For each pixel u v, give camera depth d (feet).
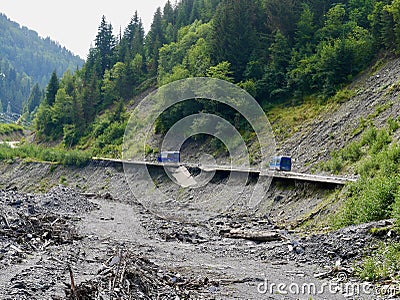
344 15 240.53
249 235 64.23
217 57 218.59
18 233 51.90
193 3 405.18
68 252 46.44
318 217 76.54
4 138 415.85
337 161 115.75
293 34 239.30
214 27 231.50
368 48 189.47
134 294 31.99
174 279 39.29
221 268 45.91
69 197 92.84
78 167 200.75
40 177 210.18
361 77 176.65
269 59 220.64
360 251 46.16
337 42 192.03
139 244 56.80
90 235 59.82
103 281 33.24
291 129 166.50
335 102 166.81
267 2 247.29
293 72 198.80
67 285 31.99
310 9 250.57
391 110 129.18
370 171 86.94
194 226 74.28
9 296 29.81
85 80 370.53
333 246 49.08
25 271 36.63
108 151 216.54
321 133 149.69
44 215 67.72
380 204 57.93
